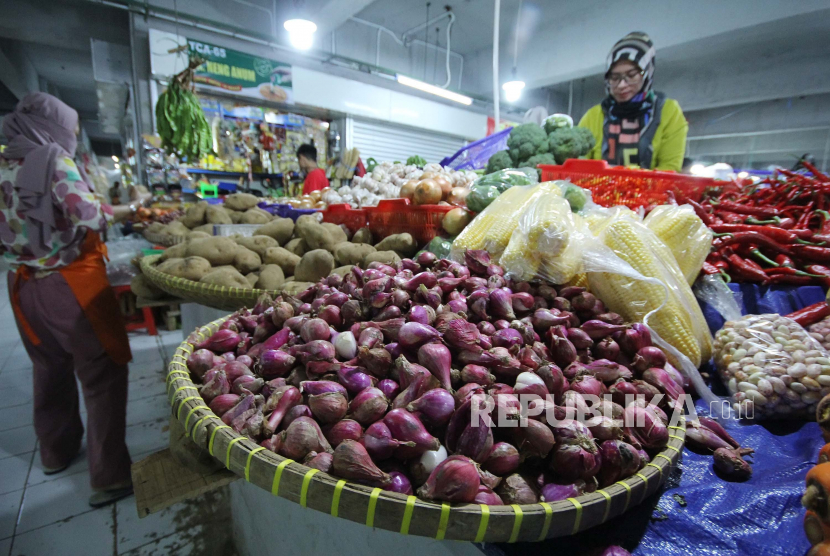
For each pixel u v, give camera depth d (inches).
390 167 152.7
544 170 95.1
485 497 29.0
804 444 43.0
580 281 60.6
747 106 437.1
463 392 35.3
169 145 188.2
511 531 26.7
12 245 84.4
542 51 353.1
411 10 318.3
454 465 27.7
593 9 319.6
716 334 57.3
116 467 93.8
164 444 112.9
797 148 443.2
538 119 215.6
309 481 28.3
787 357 48.0
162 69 219.1
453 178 119.1
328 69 283.1
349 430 33.3
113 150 802.2
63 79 420.2
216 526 90.1
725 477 38.7
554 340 44.5
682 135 128.0
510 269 57.8
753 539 31.5
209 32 233.8
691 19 279.9
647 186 88.3
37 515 90.0
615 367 42.6
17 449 111.0
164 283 82.4
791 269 69.1
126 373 97.1
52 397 98.7
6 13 226.2
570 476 31.7
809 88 340.8
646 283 54.6
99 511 91.8
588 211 73.7
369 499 27.2
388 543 41.6
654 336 49.8
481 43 386.3
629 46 120.4
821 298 66.7
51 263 86.2
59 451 101.7
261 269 93.3
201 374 44.8
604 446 32.8
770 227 75.6
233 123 252.5
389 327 43.1
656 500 35.4
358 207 138.5
